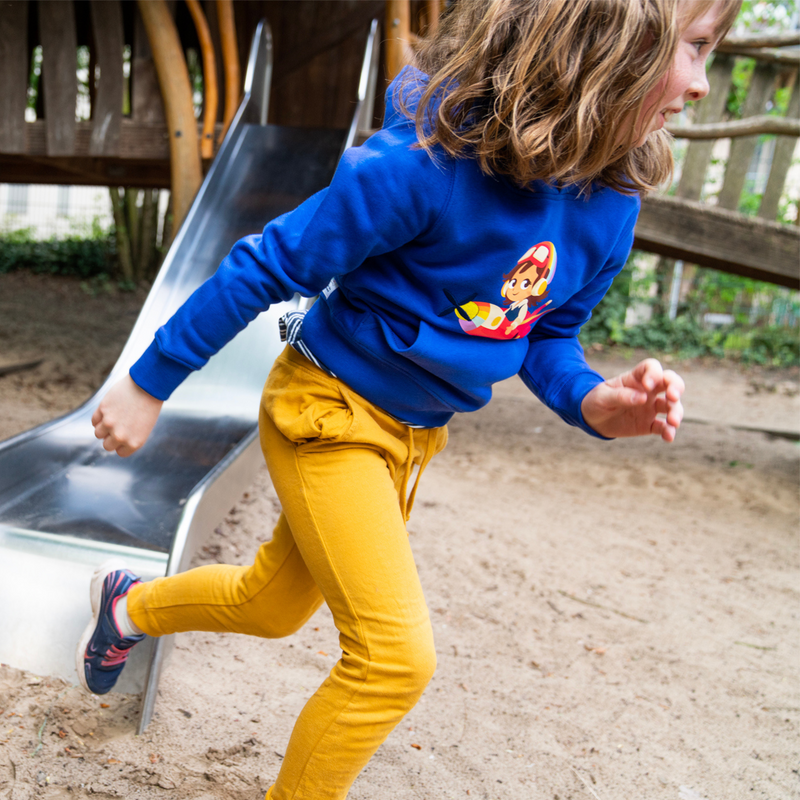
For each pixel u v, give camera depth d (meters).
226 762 1.58
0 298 8.62
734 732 1.97
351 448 1.20
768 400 7.04
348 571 1.15
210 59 4.66
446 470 4.17
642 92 1.00
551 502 3.80
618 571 2.99
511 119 1.01
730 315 9.97
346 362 1.21
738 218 4.52
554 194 1.12
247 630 1.44
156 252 10.84
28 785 1.45
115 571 1.58
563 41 0.98
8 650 1.82
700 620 2.63
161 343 1.16
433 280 1.14
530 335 1.44
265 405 1.29
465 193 1.08
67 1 4.57
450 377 1.21
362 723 1.14
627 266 9.68
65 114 4.69
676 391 1.07
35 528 2.07
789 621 2.70
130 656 1.78
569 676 2.17
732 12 1.01
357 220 1.08
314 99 6.17
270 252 1.12
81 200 15.68
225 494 2.22
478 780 1.66
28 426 3.76
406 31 4.25
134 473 2.59
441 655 2.20
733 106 9.09
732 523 3.76
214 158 4.32
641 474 4.45
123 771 1.51
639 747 1.86
